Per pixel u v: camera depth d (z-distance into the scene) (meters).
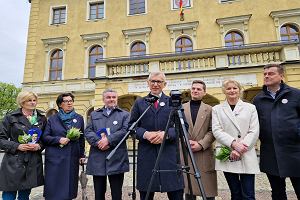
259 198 4.59
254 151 2.95
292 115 2.88
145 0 15.50
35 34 16.52
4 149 3.16
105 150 3.28
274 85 3.05
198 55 10.06
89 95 14.83
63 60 15.81
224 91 3.24
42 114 3.65
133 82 10.52
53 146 3.40
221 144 3.07
